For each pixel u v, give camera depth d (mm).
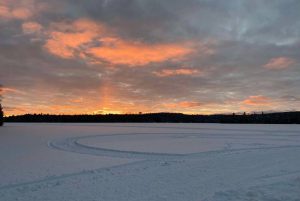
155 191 8953
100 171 12164
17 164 13836
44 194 8656
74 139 28547
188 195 8500
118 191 8953
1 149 19922
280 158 15734
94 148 20906
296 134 36094
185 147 21547
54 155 17062
